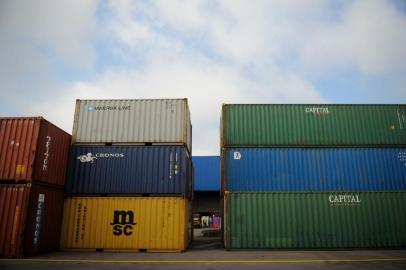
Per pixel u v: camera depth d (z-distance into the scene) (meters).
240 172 17.80
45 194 15.16
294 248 16.45
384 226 16.83
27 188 13.98
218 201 48.81
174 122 17.64
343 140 18.39
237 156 18.08
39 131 14.75
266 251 16.12
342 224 16.80
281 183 17.64
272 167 17.89
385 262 12.73
